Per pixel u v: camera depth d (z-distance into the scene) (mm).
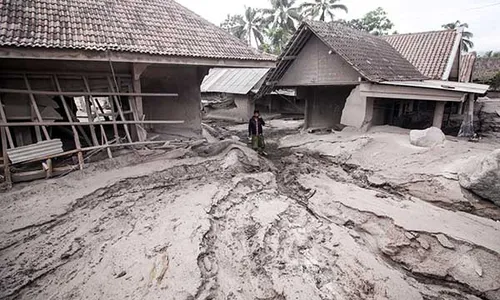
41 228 5867
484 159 6715
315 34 12656
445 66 15406
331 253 5656
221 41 11039
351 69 12266
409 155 9062
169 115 12227
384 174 8438
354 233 6305
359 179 8766
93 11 9711
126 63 9930
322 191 8016
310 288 4805
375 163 9242
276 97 23500
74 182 7711
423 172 7906
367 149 10227
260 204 7359
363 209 6770
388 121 14141
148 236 5711
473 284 4914
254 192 8062
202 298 4348
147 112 11828
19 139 8750
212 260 5219
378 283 4945
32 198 6906
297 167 10133
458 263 5254
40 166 8508
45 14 8781
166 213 6582
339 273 5176
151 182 8133
